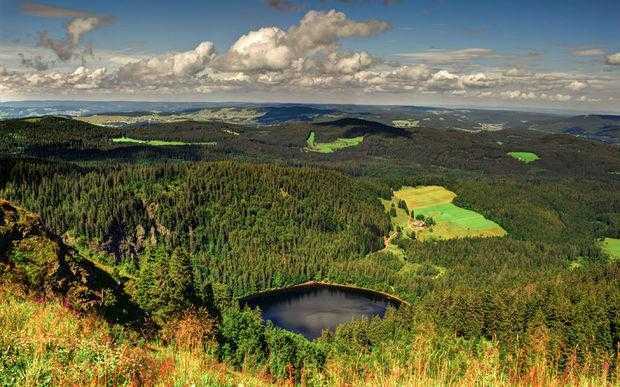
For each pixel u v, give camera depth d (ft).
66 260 166.09
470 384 43.98
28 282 140.46
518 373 45.88
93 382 44.50
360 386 49.14
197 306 228.84
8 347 49.80
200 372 50.57
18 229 159.63
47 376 45.57
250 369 61.31
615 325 273.33
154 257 254.88
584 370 45.83
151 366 51.21
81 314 85.46
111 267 241.55
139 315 170.91
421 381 44.34
